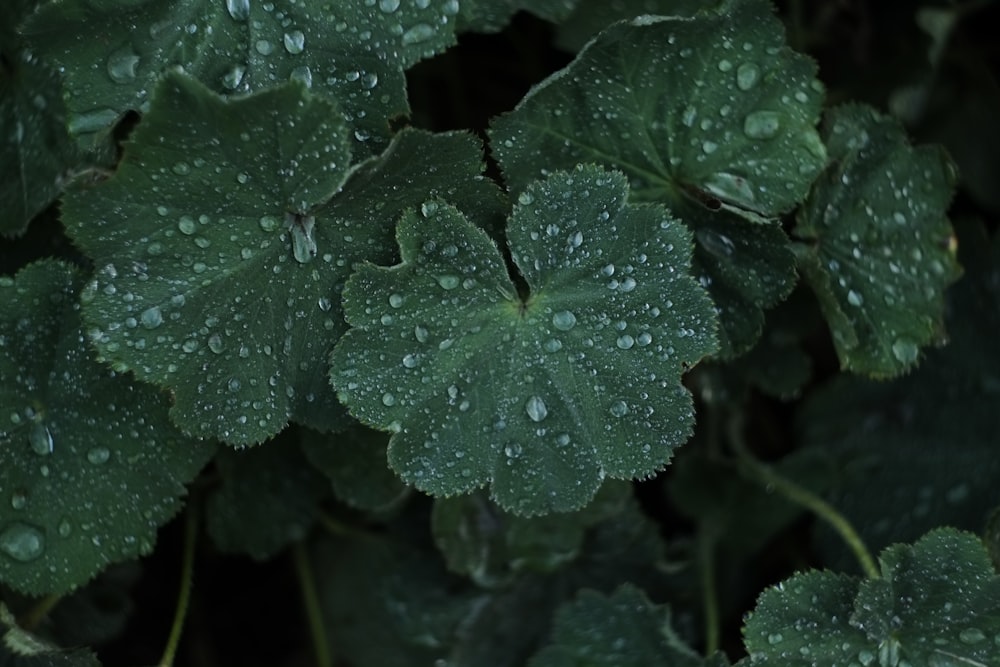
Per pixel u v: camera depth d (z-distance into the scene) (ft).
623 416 2.06
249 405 2.06
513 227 2.06
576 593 2.28
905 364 2.15
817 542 2.29
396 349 2.05
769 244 2.11
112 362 2.03
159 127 2.01
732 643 2.33
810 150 2.11
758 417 2.39
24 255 2.17
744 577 2.35
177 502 2.11
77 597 2.24
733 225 2.12
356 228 2.06
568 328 2.06
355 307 2.04
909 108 2.35
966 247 2.31
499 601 2.28
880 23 2.39
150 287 2.04
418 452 2.05
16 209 2.13
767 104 2.12
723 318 2.13
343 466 2.21
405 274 2.05
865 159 2.17
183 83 1.99
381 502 2.22
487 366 2.06
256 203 2.05
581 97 2.10
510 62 2.39
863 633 2.09
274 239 2.06
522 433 2.06
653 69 2.10
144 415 2.10
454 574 2.30
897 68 2.36
